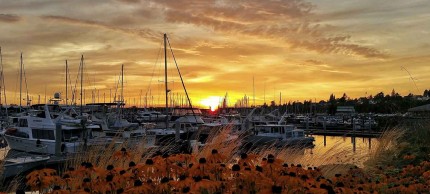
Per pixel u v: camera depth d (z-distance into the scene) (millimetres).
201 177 4109
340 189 5199
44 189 4586
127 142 8945
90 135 23719
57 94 32125
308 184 4438
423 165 8414
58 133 20672
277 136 36312
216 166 4270
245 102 64000
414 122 17078
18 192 4246
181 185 3906
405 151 11648
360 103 107188
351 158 11500
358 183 6660
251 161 4484
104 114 38562
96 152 7023
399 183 7074
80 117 28281
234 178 4281
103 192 4098
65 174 4352
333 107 104250
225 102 59781
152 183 3984
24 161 17328
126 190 3883
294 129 38281
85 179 4199
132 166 4543
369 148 13359
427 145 12234
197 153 6945
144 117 56500
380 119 52594
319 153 10500
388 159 11320
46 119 24188
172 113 48312
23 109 52750
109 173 4219
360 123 59938
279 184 4305
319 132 52562
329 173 8586
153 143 22641
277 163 4473
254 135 36312
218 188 4129
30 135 24469
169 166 4297
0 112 49312
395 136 13273
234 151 7504
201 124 34469
